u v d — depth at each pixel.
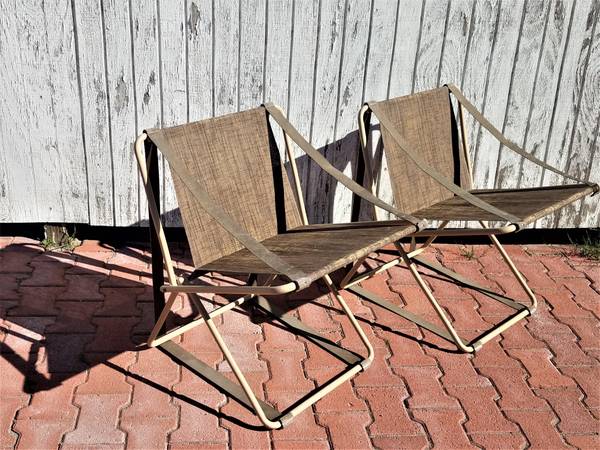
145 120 3.60
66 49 3.44
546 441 2.58
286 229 3.19
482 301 3.51
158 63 3.49
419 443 2.53
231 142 2.99
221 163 2.94
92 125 3.59
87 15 3.38
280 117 3.17
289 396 2.73
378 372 2.91
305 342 3.09
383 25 3.56
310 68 3.59
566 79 3.80
